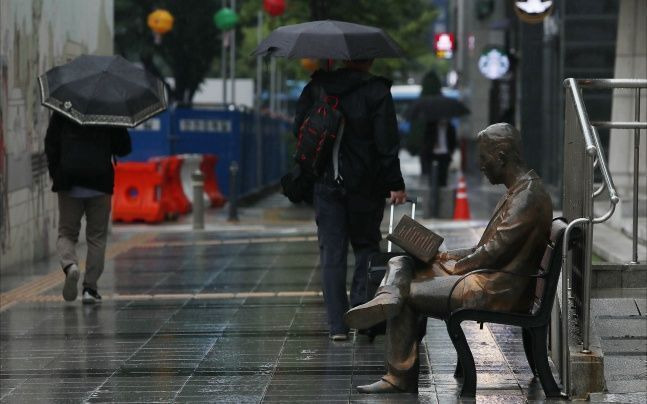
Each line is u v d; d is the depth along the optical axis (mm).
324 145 14461
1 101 22000
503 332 15023
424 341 14602
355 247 14938
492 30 61781
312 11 45656
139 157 42625
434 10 60781
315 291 18938
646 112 23234
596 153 11562
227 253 25094
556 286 11273
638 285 14797
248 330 15531
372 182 14648
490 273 11320
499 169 11492
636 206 14812
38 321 16641
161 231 31953
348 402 11422
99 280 20891
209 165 43719
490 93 65188
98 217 18203
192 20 57906
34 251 24516
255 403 11500
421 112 49531
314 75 14836
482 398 11461
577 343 11953
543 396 11539
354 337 14922
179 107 45969
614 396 11469
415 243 11734
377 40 14859
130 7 57719
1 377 12938
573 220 12352
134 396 11938
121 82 18078
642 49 23594
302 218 38844
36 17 24609
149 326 16016
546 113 43312
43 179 25172
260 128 53188
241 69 83438
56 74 18078
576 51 37219
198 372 13016
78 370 13273
